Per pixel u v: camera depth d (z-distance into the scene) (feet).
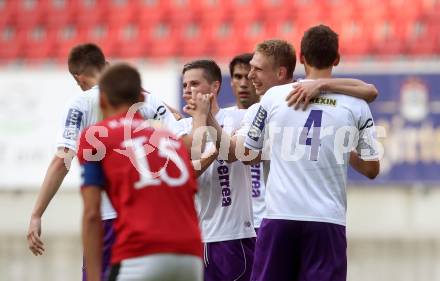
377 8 164.25
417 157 117.60
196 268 38.73
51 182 51.90
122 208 38.52
